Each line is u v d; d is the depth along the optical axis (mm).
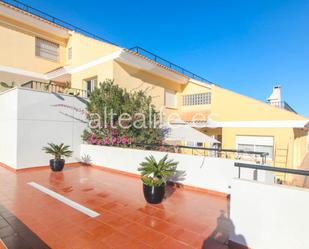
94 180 9242
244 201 4113
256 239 3963
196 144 16047
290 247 3609
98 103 12500
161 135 12625
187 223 5285
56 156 10906
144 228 4988
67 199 6812
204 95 18562
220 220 5473
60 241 4355
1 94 12117
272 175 6910
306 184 12578
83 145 12891
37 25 16719
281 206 3705
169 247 4230
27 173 10297
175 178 8633
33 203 6410
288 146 13688
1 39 15078
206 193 7727
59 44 18484
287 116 13828
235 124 16000
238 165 4387
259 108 14992
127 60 13789
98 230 4848
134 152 9969
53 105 11859
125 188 8109
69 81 17516
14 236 4488
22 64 16125
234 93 16234
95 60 14711
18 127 10523
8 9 14805
